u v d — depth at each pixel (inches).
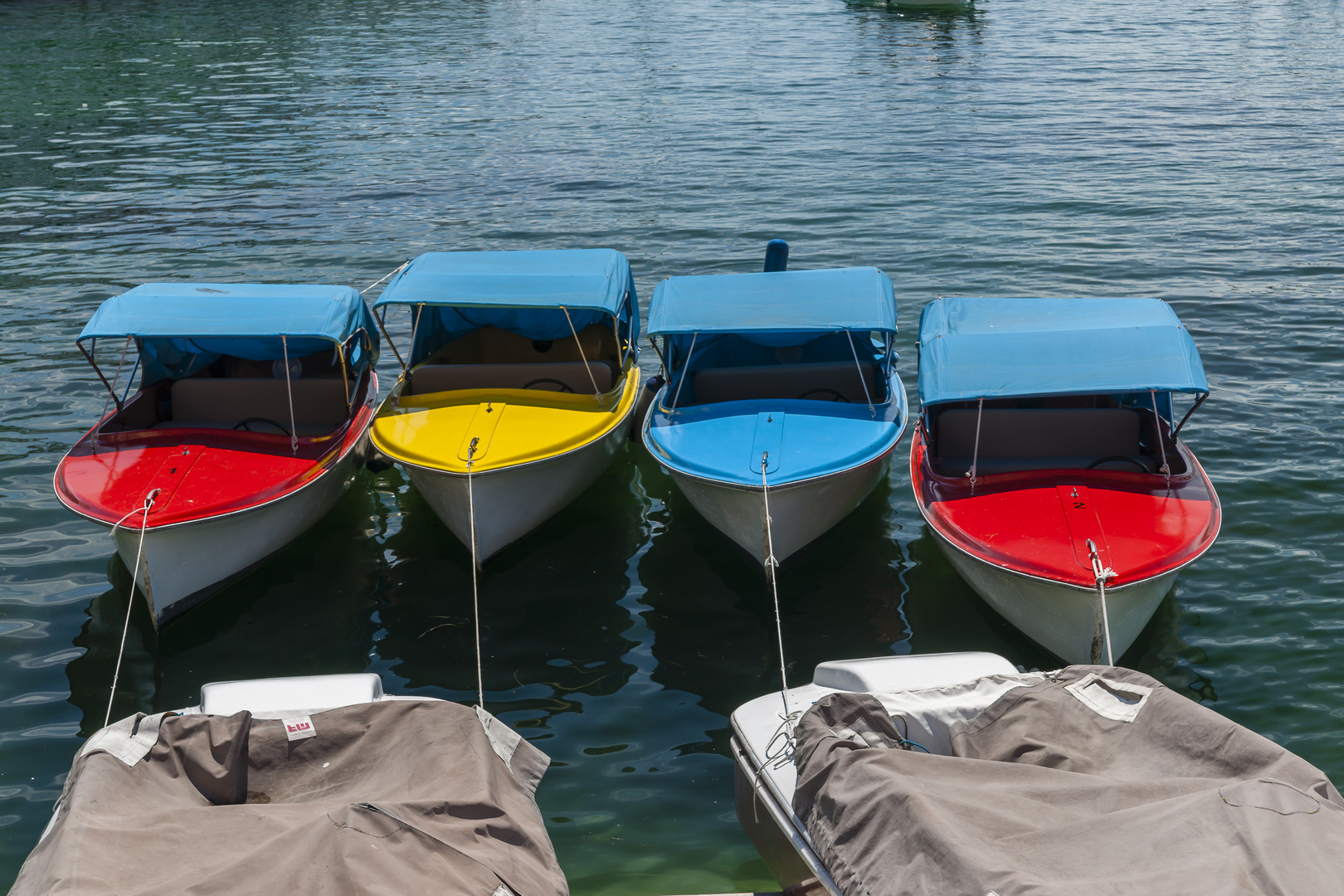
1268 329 542.9
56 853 161.9
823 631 329.1
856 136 1022.4
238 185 876.0
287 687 226.1
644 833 249.0
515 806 192.1
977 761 186.9
